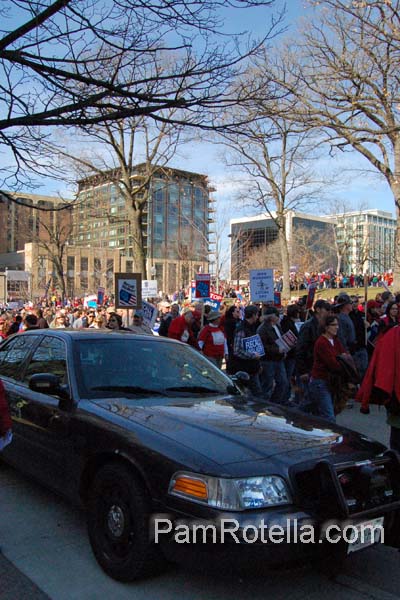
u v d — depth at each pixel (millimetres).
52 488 4496
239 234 58750
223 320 11445
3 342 6152
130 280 10883
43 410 4648
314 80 15906
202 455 3359
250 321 8609
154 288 17844
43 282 60906
